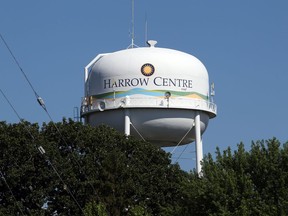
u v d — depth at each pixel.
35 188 77.56
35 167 77.88
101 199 76.94
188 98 83.44
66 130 81.94
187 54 86.94
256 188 61.84
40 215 75.19
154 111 82.62
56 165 77.81
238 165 62.88
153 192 81.19
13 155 77.25
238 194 60.34
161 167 83.19
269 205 59.19
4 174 76.81
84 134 82.06
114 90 83.50
